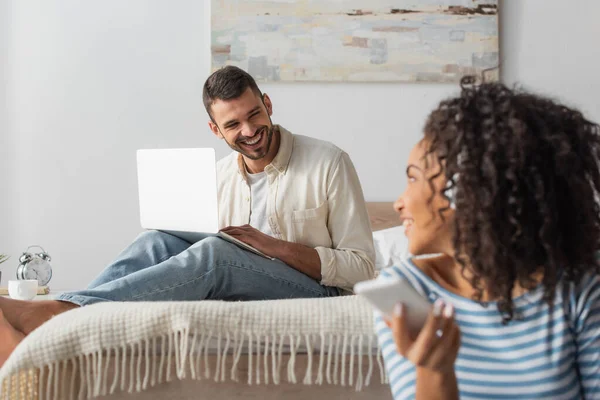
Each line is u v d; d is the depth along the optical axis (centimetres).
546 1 342
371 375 128
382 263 292
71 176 339
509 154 82
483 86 89
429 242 91
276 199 203
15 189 338
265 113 199
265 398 128
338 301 134
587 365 85
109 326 124
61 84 339
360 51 337
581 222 85
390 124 340
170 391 127
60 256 338
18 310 152
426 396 79
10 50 338
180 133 340
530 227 83
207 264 171
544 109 87
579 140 87
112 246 339
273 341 125
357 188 205
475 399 85
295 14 336
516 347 85
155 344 127
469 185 83
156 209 193
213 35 336
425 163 89
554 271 83
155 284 164
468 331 87
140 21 339
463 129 84
